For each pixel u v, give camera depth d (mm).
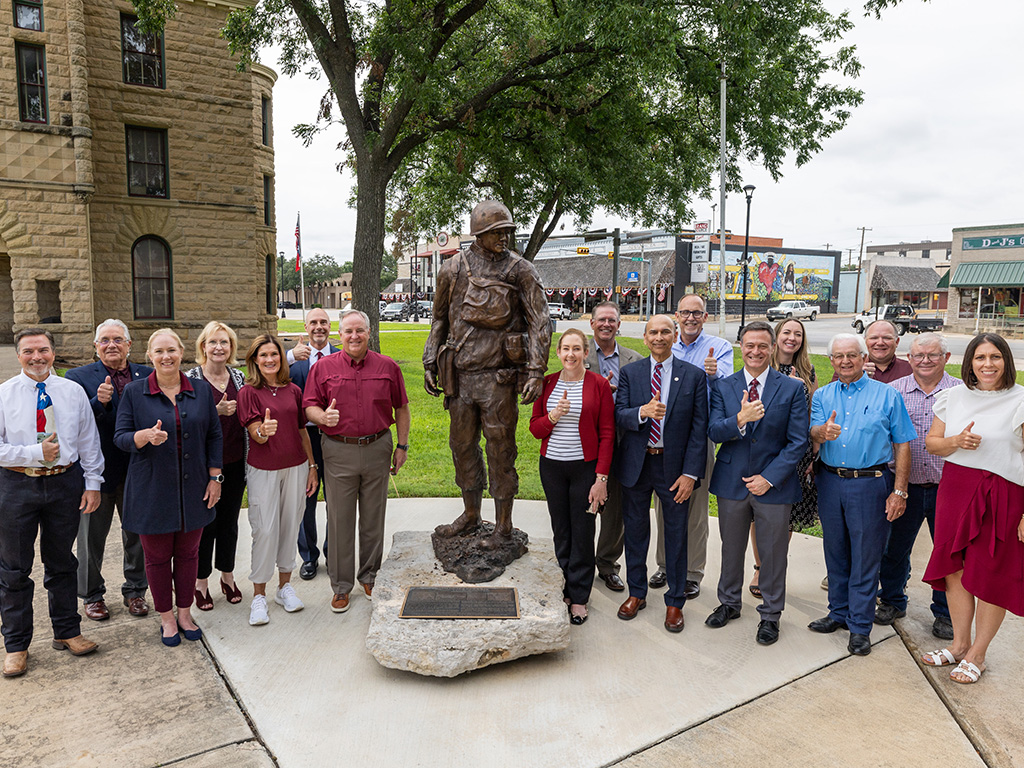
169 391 4227
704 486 5168
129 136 16766
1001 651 4312
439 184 19453
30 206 15188
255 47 13180
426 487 7848
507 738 3436
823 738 3434
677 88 15570
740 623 4730
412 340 25766
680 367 4590
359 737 3438
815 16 13508
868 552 4289
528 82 14266
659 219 19281
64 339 15734
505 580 4480
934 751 3328
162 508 4141
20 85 15086
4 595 3906
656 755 3312
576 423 4562
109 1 16047
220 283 17969
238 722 3541
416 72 12164
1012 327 35469
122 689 3828
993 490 3830
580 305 55562
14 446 3836
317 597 5109
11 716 3559
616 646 4387
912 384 4859
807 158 15164
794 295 61219
